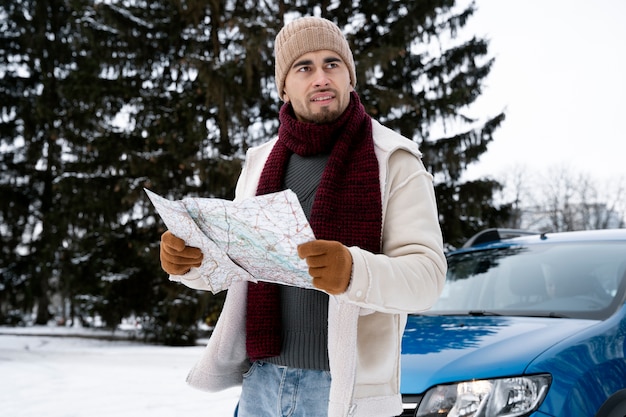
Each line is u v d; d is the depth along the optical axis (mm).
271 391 1783
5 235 21172
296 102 1849
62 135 19609
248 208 1405
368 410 1581
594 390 2520
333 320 1578
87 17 14742
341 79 1821
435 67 15961
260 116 15266
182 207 1449
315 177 1809
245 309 1854
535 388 2438
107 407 5418
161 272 13297
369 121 1837
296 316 1736
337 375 1556
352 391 1544
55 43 21641
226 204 1420
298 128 1809
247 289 1849
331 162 1709
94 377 7328
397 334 1667
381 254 1651
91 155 15344
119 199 14062
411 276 1511
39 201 21359
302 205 1804
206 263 1614
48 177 20859
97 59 14820
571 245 3711
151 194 1437
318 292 1720
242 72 13477
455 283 3846
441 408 2457
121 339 14766
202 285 1775
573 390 2473
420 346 2807
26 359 9414
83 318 19828
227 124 14094
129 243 13625
